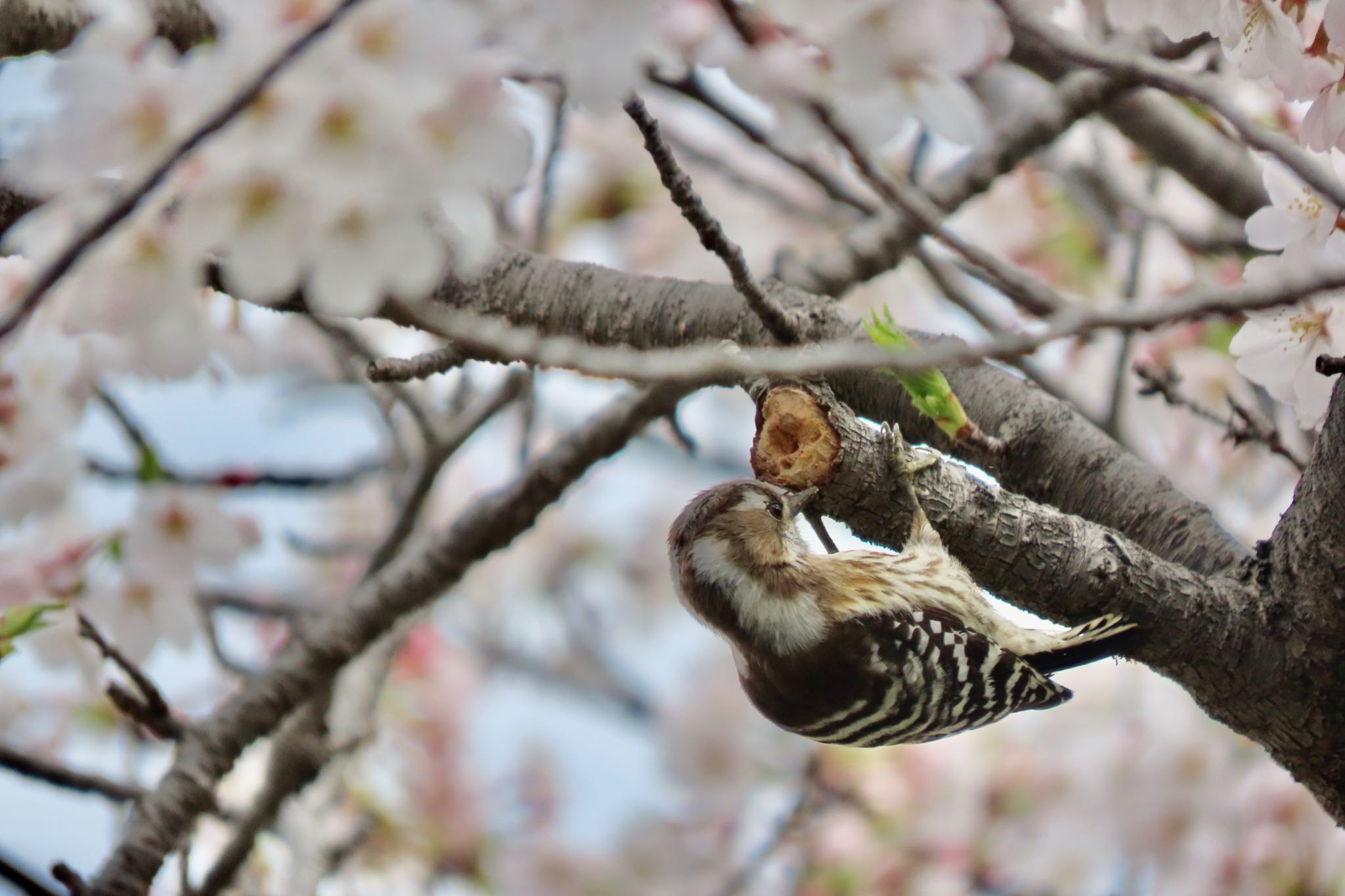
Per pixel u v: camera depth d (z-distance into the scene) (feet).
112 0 19.21
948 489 26.76
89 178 17.94
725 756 51.26
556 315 28.66
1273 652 25.89
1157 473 28.86
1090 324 17.39
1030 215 48.70
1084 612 26.58
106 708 40.78
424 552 36.65
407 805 53.88
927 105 20.68
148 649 30.55
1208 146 38.50
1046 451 28.91
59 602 29.43
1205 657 26.16
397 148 17.46
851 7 19.88
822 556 35.45
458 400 42.68
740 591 34.22
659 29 19.71
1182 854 43.29
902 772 48.44
